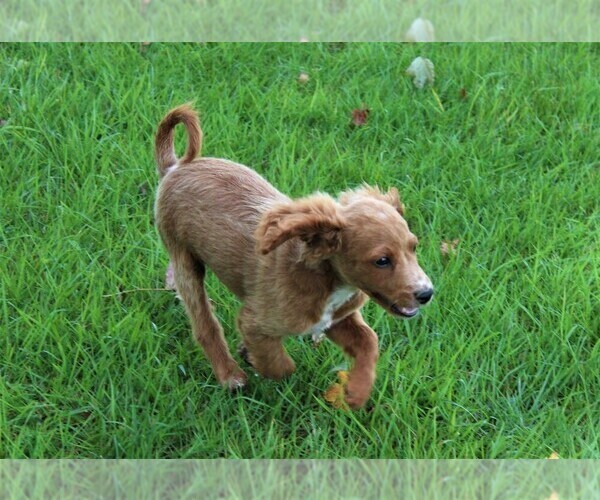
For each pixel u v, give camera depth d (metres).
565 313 2.40
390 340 2.39
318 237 2.08
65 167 2.67
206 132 2.77
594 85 2.95
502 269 2.51
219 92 2.88
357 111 2.86
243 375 2.31
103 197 2.64
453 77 2.96
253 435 2.25
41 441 2.20
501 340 2.37
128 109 2.84
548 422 2.26
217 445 2.23
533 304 2.46
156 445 2.23
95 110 2.78
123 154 2.71
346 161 2.72
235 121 2.79
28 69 2.92
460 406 2.27
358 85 2.93
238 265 2.19
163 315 2.42
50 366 2.33
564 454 2.23
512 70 2.99
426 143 2.80
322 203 2.08
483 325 2.38
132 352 2.35
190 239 2.24
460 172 2.71
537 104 2.91
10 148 2.73
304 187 2.64
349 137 2.82
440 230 2.59
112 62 2.96
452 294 2.44
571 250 2.56
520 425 2.27
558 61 3.02
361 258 2.07
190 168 2.27
